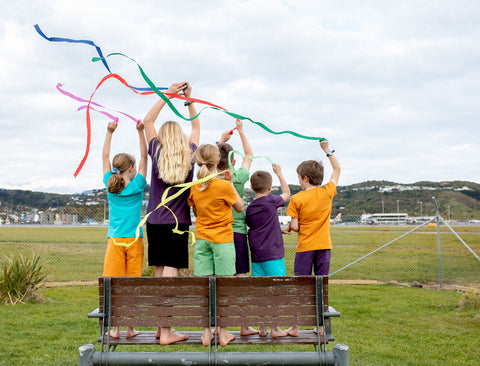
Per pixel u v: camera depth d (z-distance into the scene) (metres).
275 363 2.52
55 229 34.59
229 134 3.68
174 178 3.00
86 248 15.53
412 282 9.21
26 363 3.90
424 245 17.77
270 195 3.37
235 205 2.96
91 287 8.17
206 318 2.60
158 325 2.61
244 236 3.40
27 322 5.41
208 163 2.95
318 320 2.59
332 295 7.45
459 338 4.83
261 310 2.61
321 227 3.33
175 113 2.75
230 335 2.83
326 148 3.48
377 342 4.68
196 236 3.04
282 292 2.61
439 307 6.44
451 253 10.77
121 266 3.18
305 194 3.36
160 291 2.61
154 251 3.09
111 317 2.62
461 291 8.02
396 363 3.96
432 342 4.68
